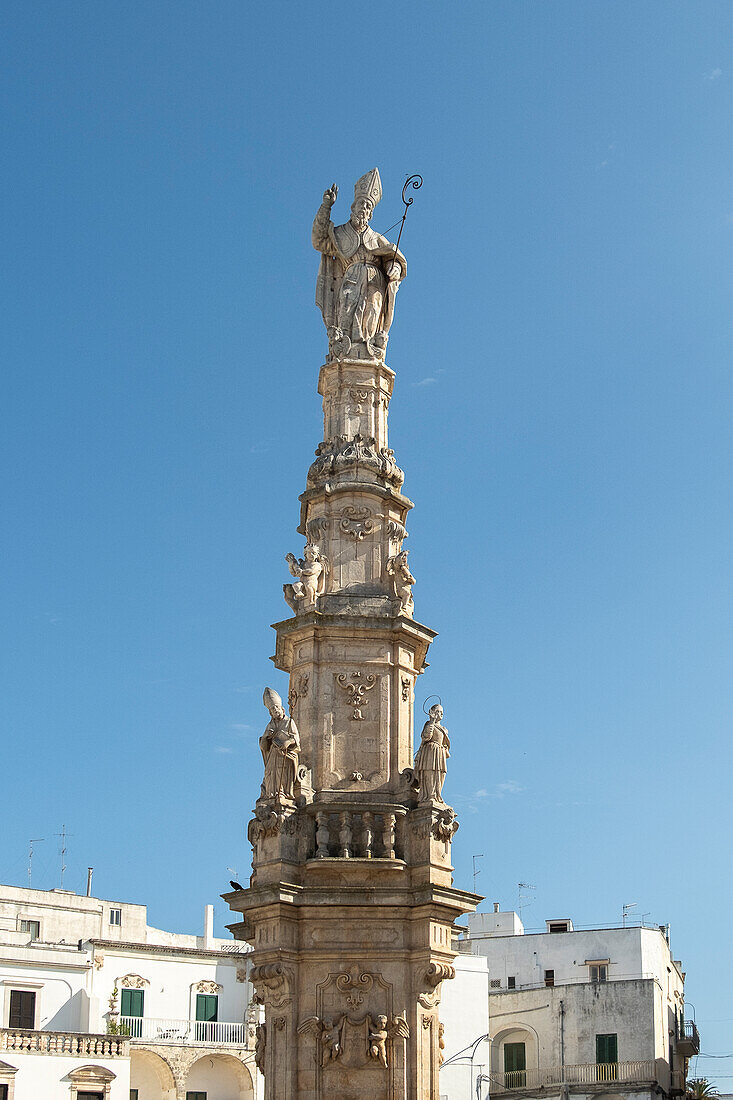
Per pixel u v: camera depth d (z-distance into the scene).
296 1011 27.91
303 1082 27.38
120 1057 60.06
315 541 32.06
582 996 70.06
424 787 29.38
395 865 28.44
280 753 29.14
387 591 31.64
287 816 28.77
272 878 28.44
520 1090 70.00
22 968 61.41
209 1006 67.38
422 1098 27.55
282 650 31.86
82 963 63.75
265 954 28.12
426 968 28.12
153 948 66.31
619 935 75.19
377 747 30.09
